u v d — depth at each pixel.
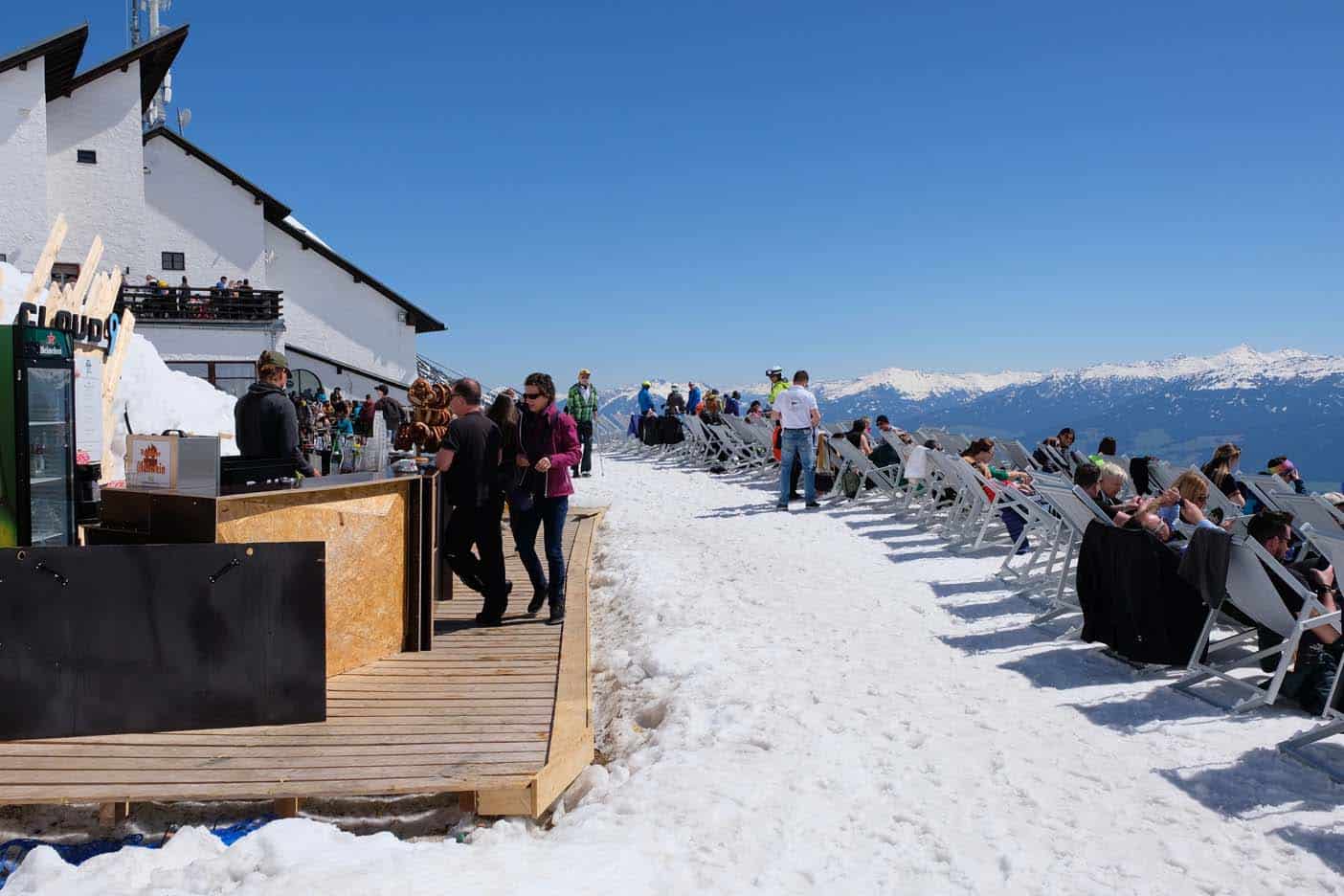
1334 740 4.57
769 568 9.11
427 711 4.96
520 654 6.15
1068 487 6.62
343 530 5.65
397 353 39.34
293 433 5.98
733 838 3.63
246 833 3.88
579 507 13.57
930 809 3.92
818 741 4.63
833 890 3.28
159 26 38.06
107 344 8.30
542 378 6.89
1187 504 6.74
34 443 5.12
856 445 13.81
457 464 6.73
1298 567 5.59
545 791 4.06
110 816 3.87
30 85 25.62
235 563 4.59
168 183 34.38
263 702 4.66
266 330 29.95
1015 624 7.00
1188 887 3.30
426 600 6.30
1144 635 5.66
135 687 4.50
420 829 4.04
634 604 7.79
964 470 9.97
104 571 4.45
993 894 3.26
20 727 4.41
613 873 3.28
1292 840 3.63
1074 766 4.38
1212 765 4.35
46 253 7.67
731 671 5.83
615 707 5.74
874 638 6.70
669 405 22.08
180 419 14.64
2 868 3.67
